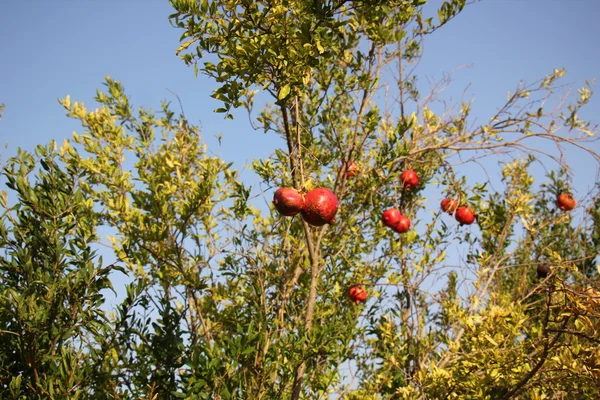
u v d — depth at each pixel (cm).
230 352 388
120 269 432
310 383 497
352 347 548
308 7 359
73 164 483
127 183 565
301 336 418
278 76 369
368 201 594
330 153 548
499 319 453
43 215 424
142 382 438
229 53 364
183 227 517
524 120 509
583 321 398
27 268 400
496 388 515
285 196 333
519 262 677
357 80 512
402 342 553
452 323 564
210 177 558
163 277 527
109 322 431
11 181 423
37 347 395
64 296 414
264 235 601
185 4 351
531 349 538
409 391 478
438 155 555
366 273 577
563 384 428
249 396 390
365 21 471
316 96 534
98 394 408
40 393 381
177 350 443
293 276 541
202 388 382
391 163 506
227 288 562
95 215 551
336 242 580
